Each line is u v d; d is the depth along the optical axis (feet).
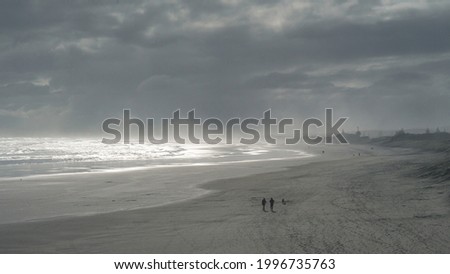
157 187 188.03
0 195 166.40
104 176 230.89
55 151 457.27
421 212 119.03
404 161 265.54
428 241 92.32
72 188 185.68
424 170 194.39
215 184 195.52
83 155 403.13
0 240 100.73
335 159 354.74
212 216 124.67
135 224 115.96
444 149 431.43
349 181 187.32
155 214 128.98
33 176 231.09
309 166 281.13
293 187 178.09
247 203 145.18
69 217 125.70
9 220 122.31
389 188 161.48
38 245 96.84
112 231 108.58
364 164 270.46
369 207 128.98
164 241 98.22
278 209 133.08
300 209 131.34
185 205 143.64
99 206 143.33
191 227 111.24
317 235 99.55
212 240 97.91
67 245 96.48
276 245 92.43
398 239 94.17
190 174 240.53
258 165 302.86
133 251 90.94
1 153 418.31
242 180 208.03
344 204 135.74
